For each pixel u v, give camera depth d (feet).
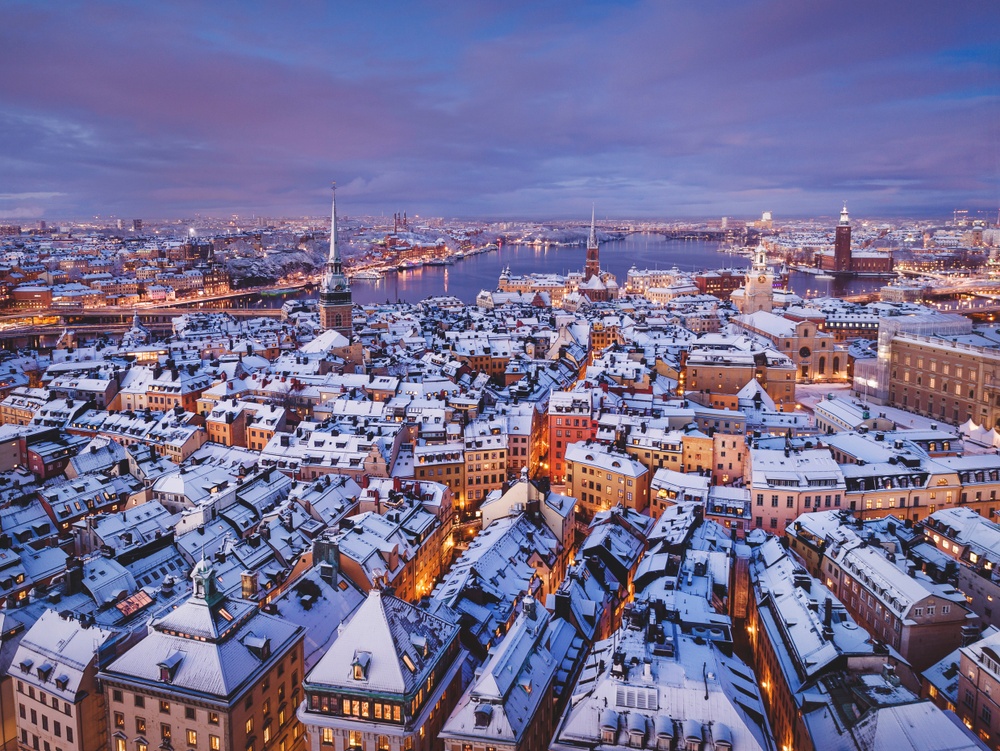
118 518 467.93
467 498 598.75
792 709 310.65
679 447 581.94
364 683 276.00
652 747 256.73
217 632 287.69
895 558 392.88
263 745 292.20
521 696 281.74
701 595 356.59
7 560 408.05
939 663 343.67
